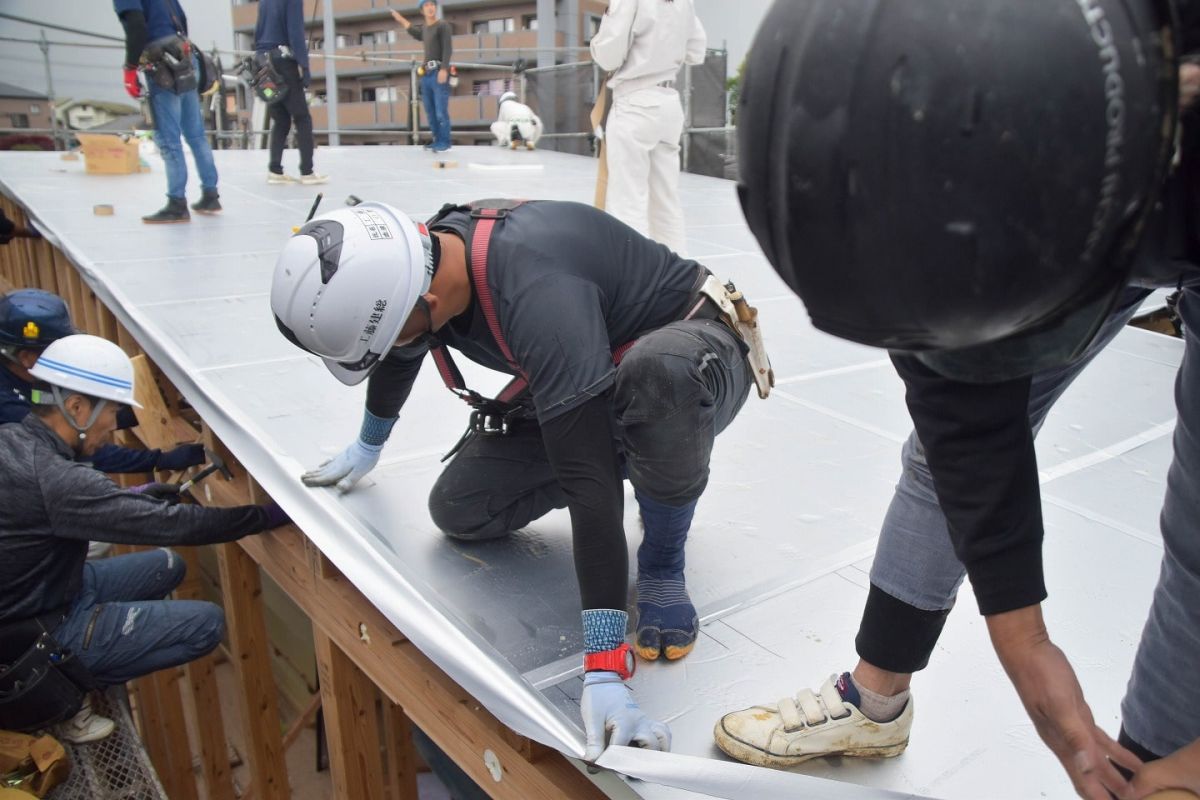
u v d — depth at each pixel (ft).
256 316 11.78
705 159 30.96
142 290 12.81
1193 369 3.44
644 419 5.09
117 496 7.75
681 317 5.72
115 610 8.59
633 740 4.58
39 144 40.22
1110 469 8.45
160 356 10.73
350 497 7.30
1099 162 1.86
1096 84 1.83
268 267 14.21
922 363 3.00
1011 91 1.81
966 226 1.89
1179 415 3.59
